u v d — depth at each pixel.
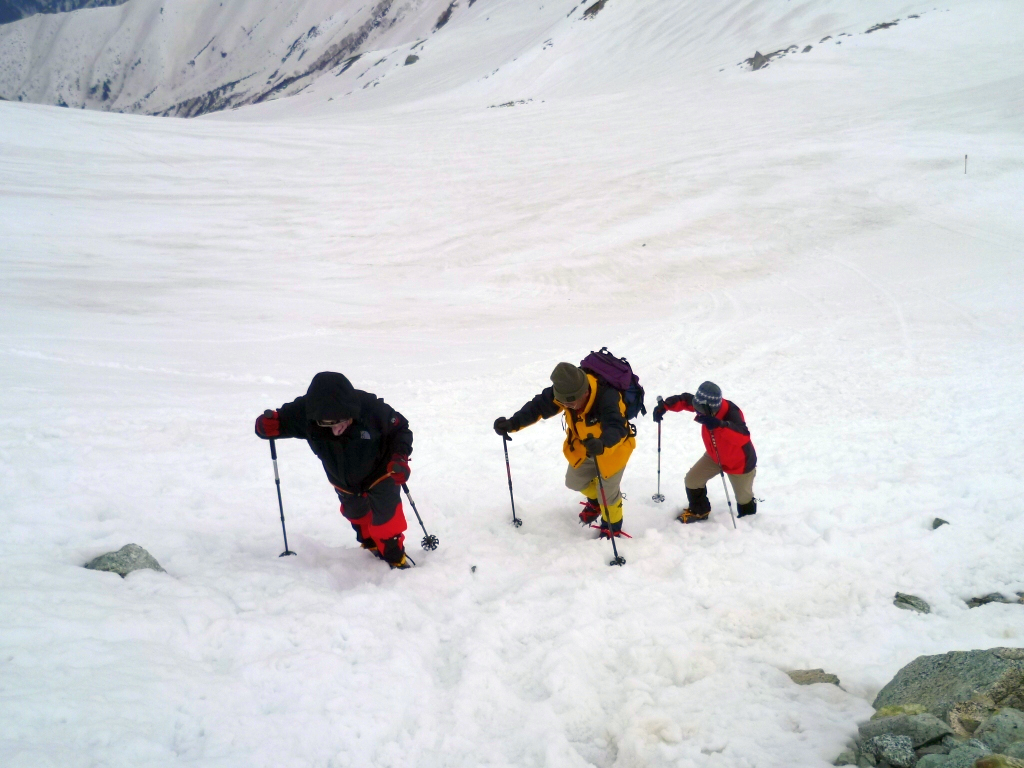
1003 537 5.01
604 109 56.44
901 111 42.97
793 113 46.88
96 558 3.96
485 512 6.06
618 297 24.16
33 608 3.10
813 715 3.04
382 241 31.45
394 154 46.91
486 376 13.00
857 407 9.89
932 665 3.12
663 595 4.34
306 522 5.62
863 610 4.16
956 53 55.34
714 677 3.38
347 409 3.96
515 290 25.38
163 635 3.22
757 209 31.77
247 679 3.01
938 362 12.62
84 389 9.50
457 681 3.39
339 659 3.25
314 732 2.75
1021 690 2.82
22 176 36.16
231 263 27.61
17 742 2.22
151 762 2.38
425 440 8.62
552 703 3.20
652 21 95.69
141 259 27.03
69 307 18.67
